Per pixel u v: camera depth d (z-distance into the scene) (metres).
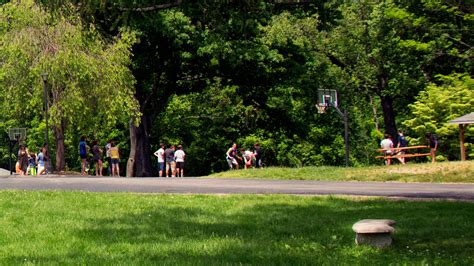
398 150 46.00
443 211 17.91
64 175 42.12
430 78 57.69
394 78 58.19
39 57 44.28
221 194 24.08
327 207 19.73
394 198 21.45
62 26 44.22
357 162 78.44
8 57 45.38
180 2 15.15
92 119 47.12
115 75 45.56
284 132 63.66
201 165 75.69
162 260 11.71
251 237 14.52
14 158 94.62
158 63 51.44
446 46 28.80
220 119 71.44
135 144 54.03
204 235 14.80
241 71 52.44
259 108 61.41
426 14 29.05
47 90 45.25
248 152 55.91
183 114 72.81
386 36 57.84
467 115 43.88
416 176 30.53
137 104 47.94
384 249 12.85
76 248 13.28
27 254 12.60
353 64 62.94
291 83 55.03
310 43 60.84
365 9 61.50
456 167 31.20
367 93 63.47
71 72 44.16
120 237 14.61
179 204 21.09
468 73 27.42
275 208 19.70
